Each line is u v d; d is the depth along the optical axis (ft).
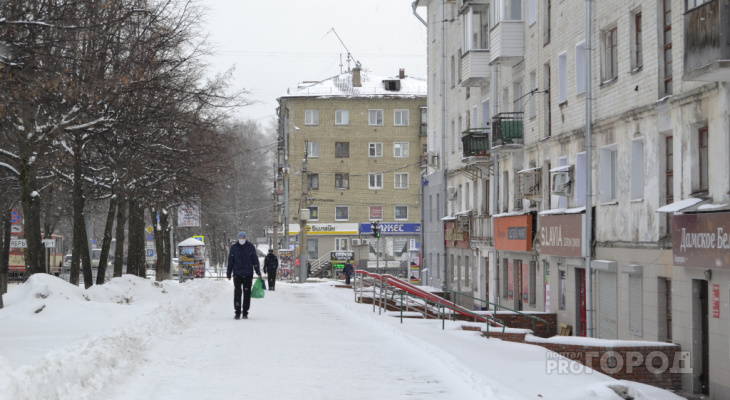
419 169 279.90
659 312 64.64
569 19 87.51
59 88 62.69
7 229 121.90
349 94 279.69
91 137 78.38
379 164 279.49
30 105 62.44
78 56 63.72
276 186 285.02
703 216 55.11
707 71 50.06
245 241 71.67
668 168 65.67
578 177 84.74
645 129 68.28
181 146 98.02
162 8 81.92
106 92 71.20
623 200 72.54
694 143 59.93
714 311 54.70
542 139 96.89
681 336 59.41
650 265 66.13
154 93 79.00
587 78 80.28
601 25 78.23
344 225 279.08
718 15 49.42
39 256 77.36
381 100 279.28
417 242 279.08
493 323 80.02
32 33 59.72
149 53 75.66
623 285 71.61
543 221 91.30
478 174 128.06
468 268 137.28
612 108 75.56
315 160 278.87
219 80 94.68
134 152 81.66
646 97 68.44
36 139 73.00
